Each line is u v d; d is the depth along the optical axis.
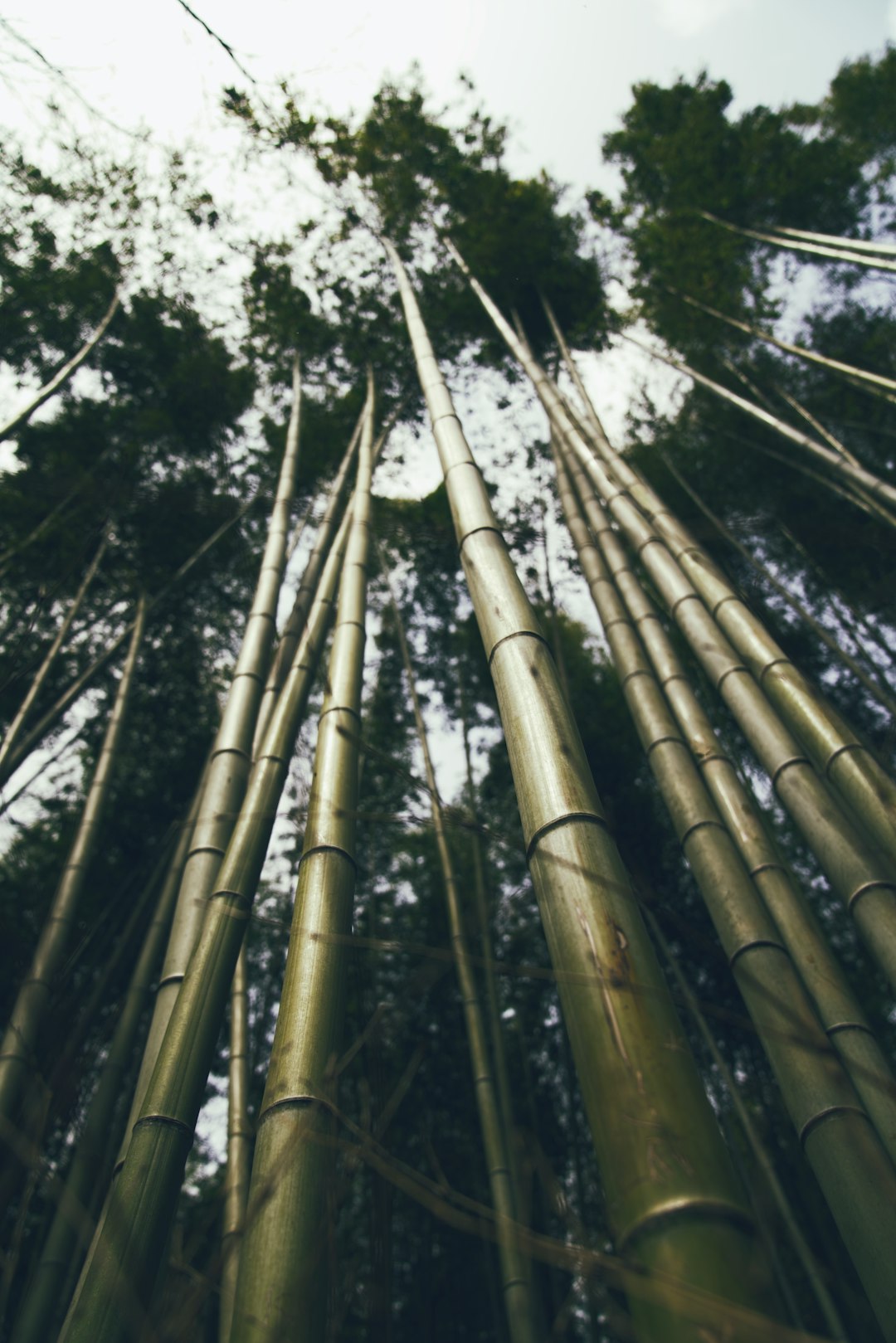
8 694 5.19
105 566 6.14
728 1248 0.96
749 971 2.49
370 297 6.86
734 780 3.20
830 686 6.23
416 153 6.73
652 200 7.79
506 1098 3.72
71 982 3.82
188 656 6.45
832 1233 3.61
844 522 6.47
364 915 5.60
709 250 6.46
